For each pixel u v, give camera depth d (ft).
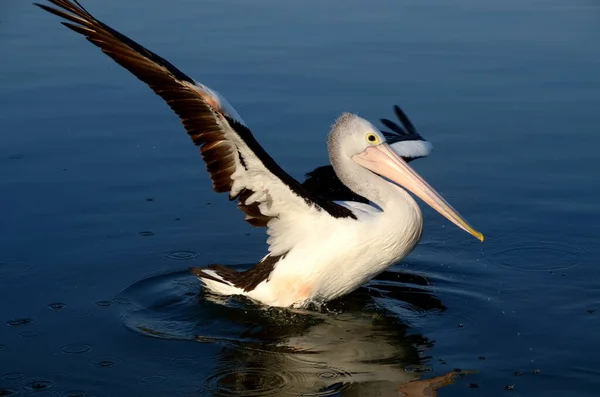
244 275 42.70
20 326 38.70
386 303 42.01
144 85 70.59
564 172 55.98
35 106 65.31
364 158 44.50
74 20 36.52
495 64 75.51
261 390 33.53
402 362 35.83
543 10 92.94
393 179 44.04
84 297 41.70
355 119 44.78
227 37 81.30
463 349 36.96
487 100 67.51
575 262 45.55
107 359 36.06
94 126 62.08
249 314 40.88
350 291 42.65
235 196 40.68
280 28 84.84
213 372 35.06
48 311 40.16
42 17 89.35
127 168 55.93
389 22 87.76
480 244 48.19
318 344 37.76
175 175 55.31
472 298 42.14
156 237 47.98
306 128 61.46
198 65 73.00
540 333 38.19
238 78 70.54
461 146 59.82
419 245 48.60
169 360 36.06
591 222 49.67
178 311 40.88
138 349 36.99
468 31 84.94
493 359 35.94
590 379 34.14
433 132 61.87
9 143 58.80
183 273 44.70
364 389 33.53
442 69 74.02
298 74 71.97
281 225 41.98
